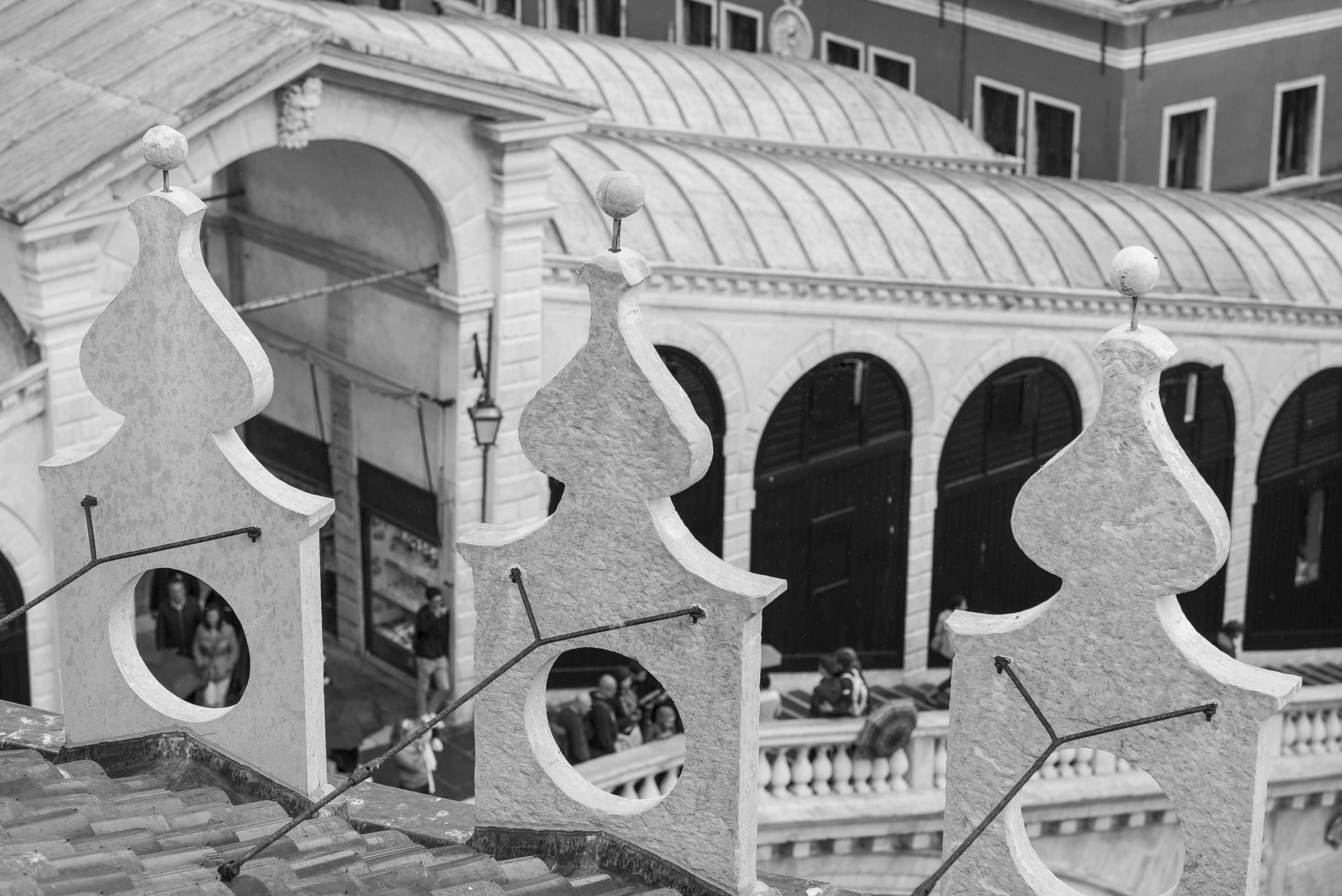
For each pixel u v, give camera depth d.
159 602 27.62
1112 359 6.48
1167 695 6.66
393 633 29.45
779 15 44.16
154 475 8.41
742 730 7.32
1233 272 32.59
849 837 24.48
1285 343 32.72
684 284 27.91
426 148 25.66
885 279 29.11
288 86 24.08
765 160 32.34
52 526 8.77
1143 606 6.63
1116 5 37.00
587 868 7.81
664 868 7.66
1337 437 34.09
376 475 29.20
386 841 8.27
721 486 29.03
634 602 7.41
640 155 30.66
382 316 28.25
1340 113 40.28
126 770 8.88
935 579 31.22
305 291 29.52
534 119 26.05
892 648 31.12
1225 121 38.97
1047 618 6.83
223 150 23.92
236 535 8.23
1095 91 38.06
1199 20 37.94
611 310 7.14
